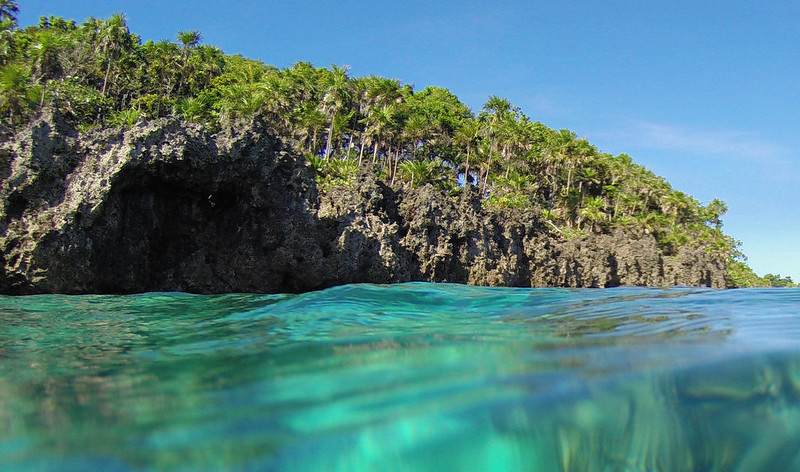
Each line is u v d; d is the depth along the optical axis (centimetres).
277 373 366
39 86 3462
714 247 6912
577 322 586
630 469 298
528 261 3966
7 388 355
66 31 5881
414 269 3177
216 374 374
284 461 247
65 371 408
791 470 303
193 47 5547
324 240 2739
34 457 244
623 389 317
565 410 299
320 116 4600
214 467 238
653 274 4722
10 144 2009
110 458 245
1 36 3950
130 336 591
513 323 588
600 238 4878
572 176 6706
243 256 2545
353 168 4066
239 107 4206
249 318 705
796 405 328
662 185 7512
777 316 613
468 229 3456
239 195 2539
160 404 310
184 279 2448
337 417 284
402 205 3312
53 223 1939
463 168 6212
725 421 314
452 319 627
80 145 2106
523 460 279
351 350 432
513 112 6600
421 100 7275
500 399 297
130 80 4953
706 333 485
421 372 352
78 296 1527
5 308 1041
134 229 2270
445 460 268
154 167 2170
